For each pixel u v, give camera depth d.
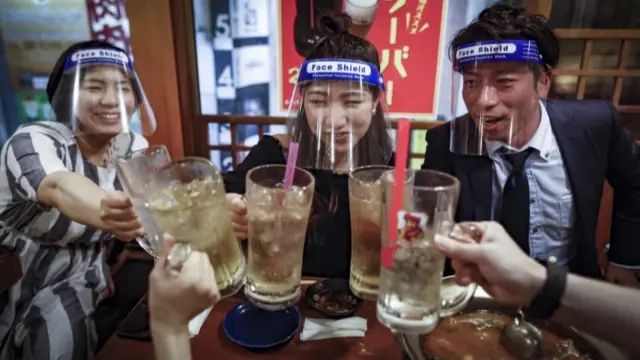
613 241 1.60
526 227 1.45
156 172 0.80
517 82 1.26
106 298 1.73
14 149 1.36
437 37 2.37
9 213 1.44
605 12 2.26
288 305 0.82
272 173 0.90
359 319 1.05
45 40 2.64
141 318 1.05
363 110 1.24
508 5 1.32
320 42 1.32
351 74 1.19
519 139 1.41
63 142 1.48
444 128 1.59
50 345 1.35
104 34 2.61
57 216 1.48
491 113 1.29
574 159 1.42
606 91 2.44
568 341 0.90
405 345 0.88
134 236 1.03
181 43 2.50
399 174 0.68
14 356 1.38
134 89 1.52
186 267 0.66
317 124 1.24
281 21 2.50
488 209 1.45
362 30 2.41
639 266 1.55
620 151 1.48
